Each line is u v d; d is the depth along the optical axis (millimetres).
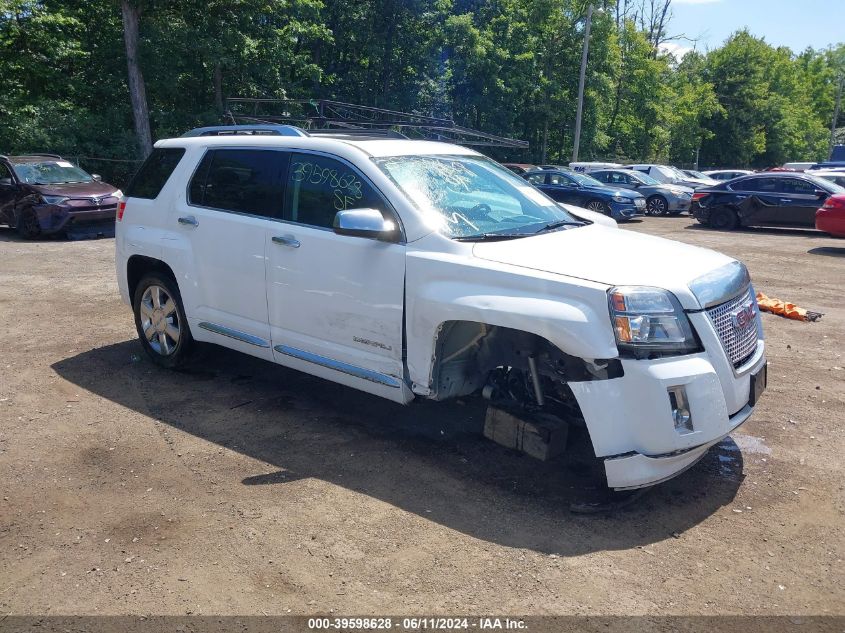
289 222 4648
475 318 3686
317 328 4512
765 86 56250
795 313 7980
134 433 4570
